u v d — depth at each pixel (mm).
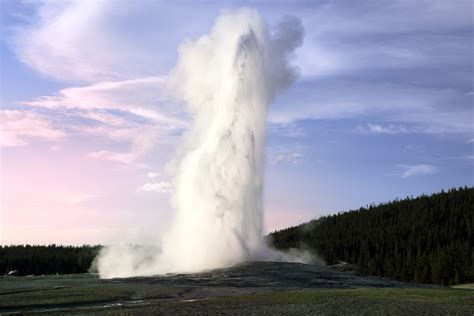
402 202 194375
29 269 147750
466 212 166750
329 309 42094
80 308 45531
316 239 177625
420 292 53969
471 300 47406
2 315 41688
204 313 40750
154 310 42625
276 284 63656
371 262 140875
